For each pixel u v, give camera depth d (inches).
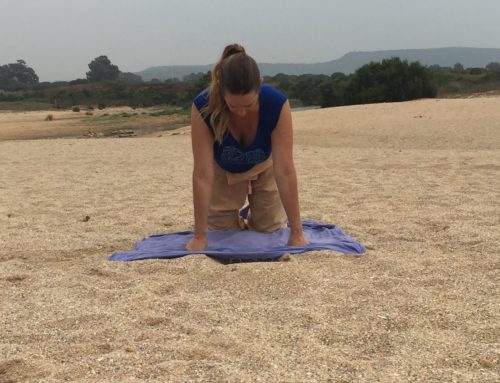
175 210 213.6
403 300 106.3
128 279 124.8
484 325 93.6
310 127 788.6
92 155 492.7
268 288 116.0
